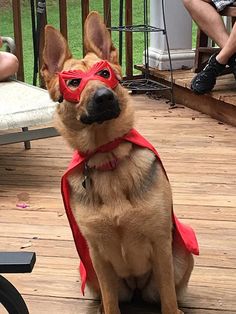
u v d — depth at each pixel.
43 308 1.07
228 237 1.29
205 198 1.51
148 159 0.92
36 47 2.40
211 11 2.18
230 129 2.08
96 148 0.91
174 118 2.24
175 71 2.58
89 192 0.91
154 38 2.65
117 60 0.98
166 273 0.95
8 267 0.67
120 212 0.89
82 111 0.89
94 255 0.96
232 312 1.03
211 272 1.15
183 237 0.98
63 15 2.52
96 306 1.07
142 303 1.09
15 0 2.42
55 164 1.82
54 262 1.22
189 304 1.06
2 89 1.86
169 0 2.56
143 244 0.93
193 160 1.78
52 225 1.40
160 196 0.91
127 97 0.94
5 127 1.61
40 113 1.65
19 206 1.51
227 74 2.36
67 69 0.94
